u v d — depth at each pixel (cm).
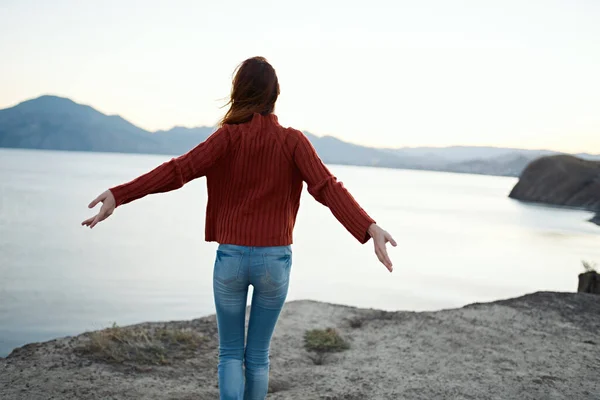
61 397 337
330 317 578
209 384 381
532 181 7862
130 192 214
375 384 382
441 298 1227
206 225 251
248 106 243
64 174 10975
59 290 1234
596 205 6444
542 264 1923
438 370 412
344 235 2766
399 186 12369
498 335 501
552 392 368
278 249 236
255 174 234
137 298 1159
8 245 2080
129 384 365
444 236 2892
